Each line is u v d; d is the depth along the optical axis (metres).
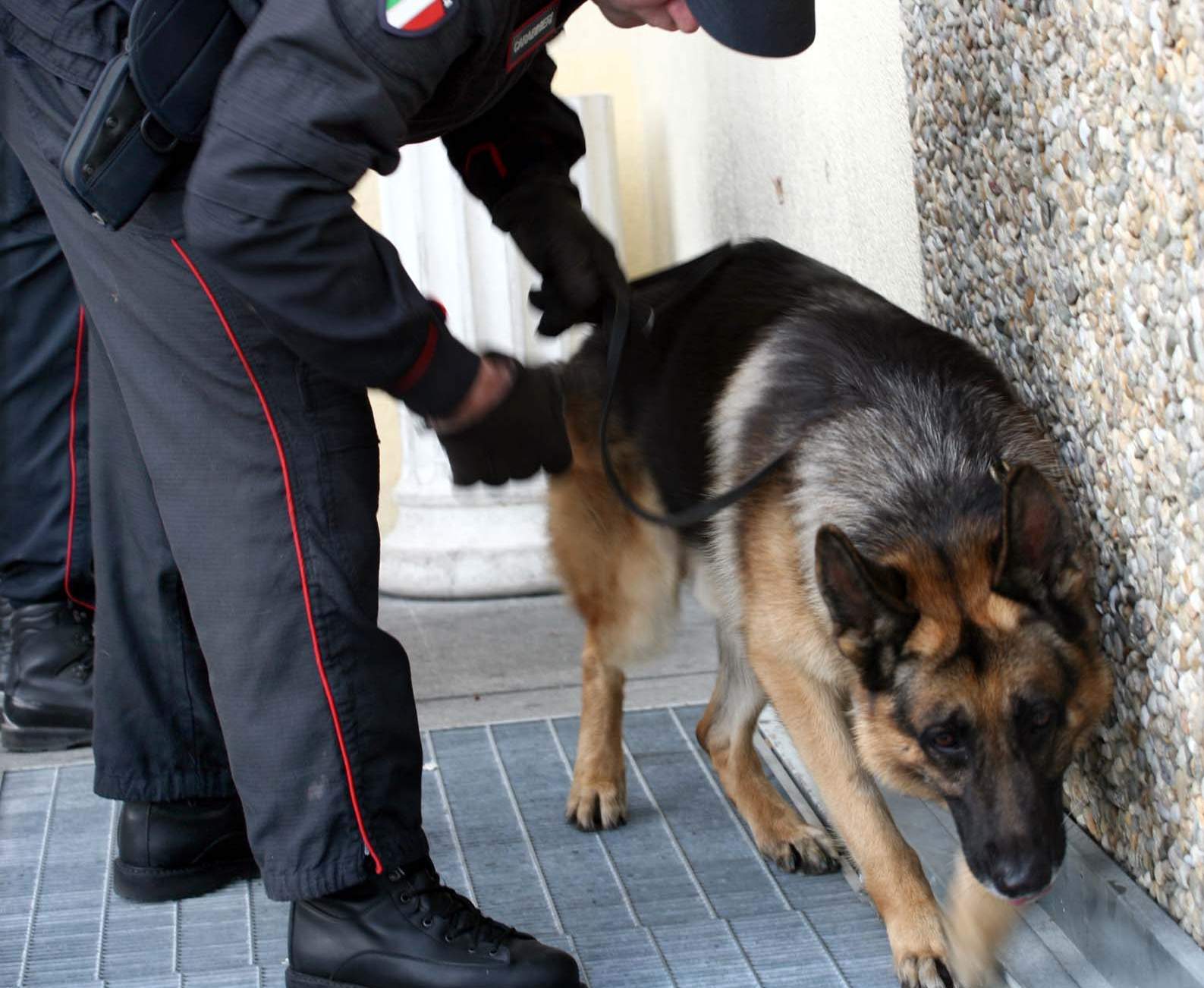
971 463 2.55
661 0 2.26
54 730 3.75
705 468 2.97
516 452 2.18
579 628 4.75
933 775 2.40
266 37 1.87
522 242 2.68
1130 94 2.18
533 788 3.40
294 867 2.33
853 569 2.37
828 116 3.92
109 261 2.29
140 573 2.77
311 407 2.29
